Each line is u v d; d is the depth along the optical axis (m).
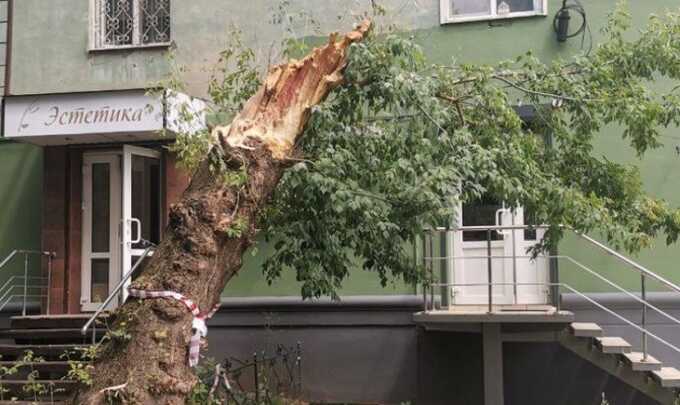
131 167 9.65
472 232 9.66
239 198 5.59
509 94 7.66
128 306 5.46
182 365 5.35
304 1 9.95
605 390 9.02
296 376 9.46
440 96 6.52
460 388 9.23
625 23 7.32
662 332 8.87
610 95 6.58
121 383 5.17
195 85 10.18
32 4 10.78
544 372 9.18
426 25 9.73
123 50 10.48
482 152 5.89
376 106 6.24
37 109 9.17
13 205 10.50
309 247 6.10
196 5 10.33
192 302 5.39
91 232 10.07
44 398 7.37
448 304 9.37
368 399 9.35
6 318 10.22
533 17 9.53
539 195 6.08
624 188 6.73
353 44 6.00
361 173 6.14
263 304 9.61
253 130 5.83
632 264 7.49
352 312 9.48
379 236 6.05
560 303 8.73
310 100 6.02
